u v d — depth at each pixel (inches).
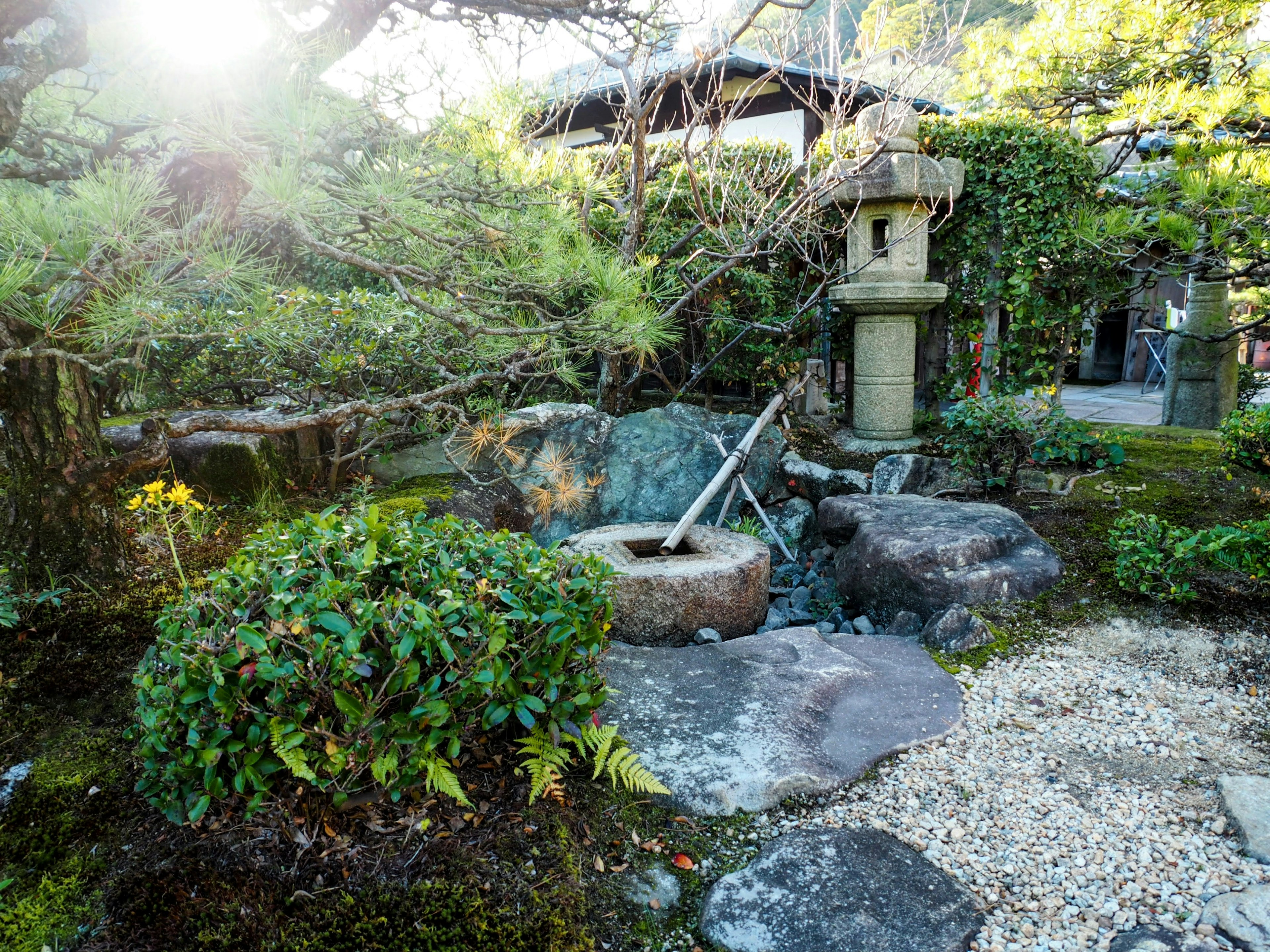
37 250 82.5
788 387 207.8
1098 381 486.6
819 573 200.2
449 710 83.2
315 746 81.6
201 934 73.5
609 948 80.3
